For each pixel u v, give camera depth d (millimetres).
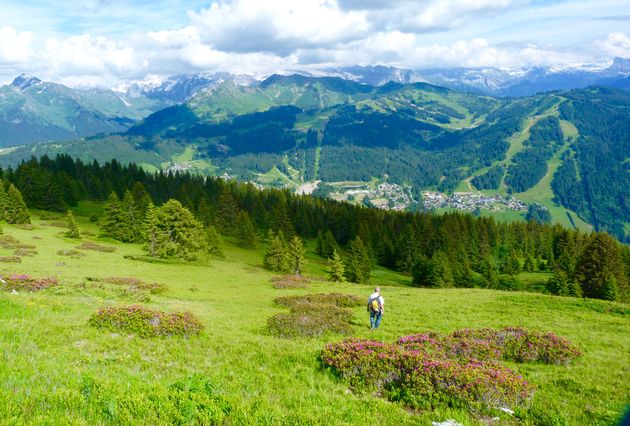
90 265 55094
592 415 11703
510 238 143250
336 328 22391
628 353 20578
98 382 9094
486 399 11633
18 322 15438
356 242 96375
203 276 58625
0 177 119750
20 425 6660
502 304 35469
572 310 33719
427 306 33594
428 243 123688
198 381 10023
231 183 184750
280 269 85812
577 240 126438
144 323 17406
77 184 137375
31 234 76688
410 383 12430
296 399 11023
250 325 23219
